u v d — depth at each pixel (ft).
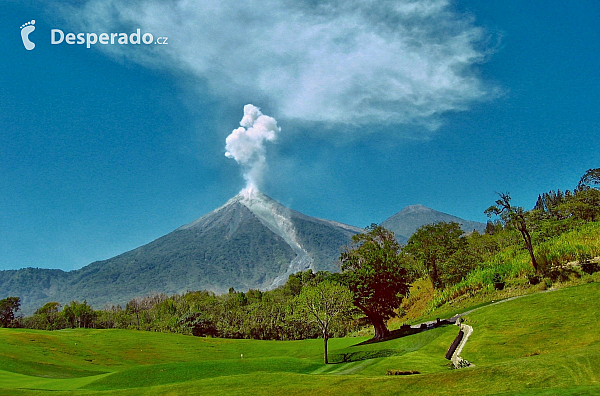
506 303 157.58
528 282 188.75
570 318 123.03
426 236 335.06
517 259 215.92
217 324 491.31
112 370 237.86
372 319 232.94
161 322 573.74
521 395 74.33
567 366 82.74
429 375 97.81
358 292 226.38
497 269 219.20
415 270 361.71
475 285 228.22
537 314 134.00
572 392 70.69
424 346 154.81
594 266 167.43
